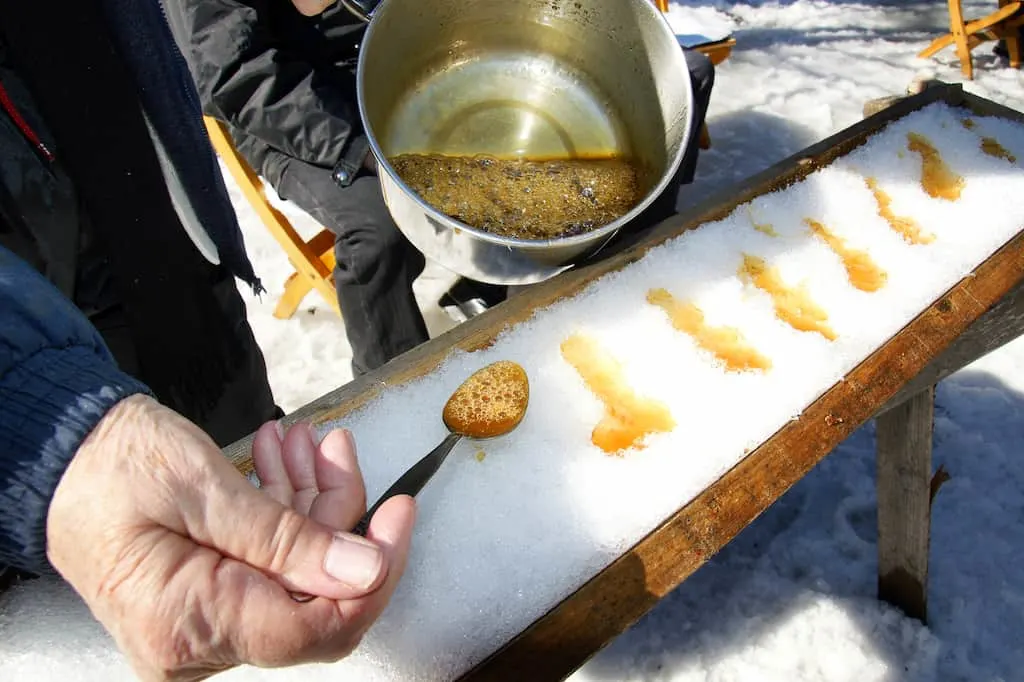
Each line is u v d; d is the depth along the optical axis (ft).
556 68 1.47
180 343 1.49
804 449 1.04
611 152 1.42
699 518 0.95
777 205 1.39
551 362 1.11
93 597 0.62
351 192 1.96
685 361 1.13
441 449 0.95
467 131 1.44
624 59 1.36
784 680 1.73
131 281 1.38
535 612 0.86
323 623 0.64
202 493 0.64
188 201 1.36
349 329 2.08
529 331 1.14
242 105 1.91
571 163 1.40
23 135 1.18
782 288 1.25
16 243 1.24
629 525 0.93
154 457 0.65
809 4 4.32
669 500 0.96
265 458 0.81
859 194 1.43
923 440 1.55
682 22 4.11
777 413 1.07
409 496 0.81
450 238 1.14
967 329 1.28
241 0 1.84
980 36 3.68
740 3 4.31
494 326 1.13
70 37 1.16
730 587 1.93
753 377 1.12
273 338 2.48
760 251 1.31
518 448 1.01
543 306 1.17
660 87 1.30
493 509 0.94
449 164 1.31
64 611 0.83
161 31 1.26
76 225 1.29
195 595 0.61
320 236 2.34
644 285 1.23
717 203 1.37
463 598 0.86
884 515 1.73
